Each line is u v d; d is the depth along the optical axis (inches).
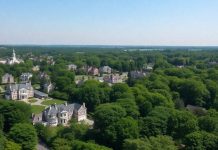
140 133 6250.0
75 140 5954.7
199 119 6599.4
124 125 6136.8
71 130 6451.8
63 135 6289.4
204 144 5492.1
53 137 6505.9
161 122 6402.6
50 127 7460.6
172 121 6565.0
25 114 7559.1
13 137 5969.5
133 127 6141.7
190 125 6250.0
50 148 6304.1
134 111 7347.4
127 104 7578.7
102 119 6486.2
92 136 6373.0
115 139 6067.9
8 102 7514.8
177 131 6486.2
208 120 6382.9
